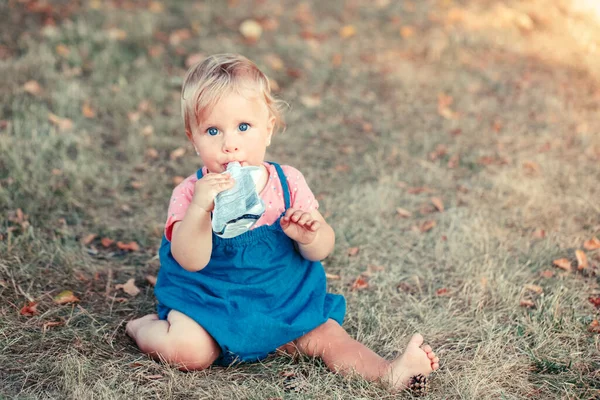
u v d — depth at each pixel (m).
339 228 3.65
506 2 7.42
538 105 5.27
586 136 4.68
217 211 2.21
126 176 4.21
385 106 5.31
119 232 3.66
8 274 3.04
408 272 3.35
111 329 2.82
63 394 2.38
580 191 4.02
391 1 7.36
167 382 2.46
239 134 2.41
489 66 6.00
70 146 4.41
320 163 4.47
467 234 3.56
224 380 2.50
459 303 3.07
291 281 2.62
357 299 3.09
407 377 2.41
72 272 3.18
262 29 6.46
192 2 6.83
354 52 6.17
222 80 2.39
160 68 5.57
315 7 7.12
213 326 2.48
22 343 2.65
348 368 2.51
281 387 2.47
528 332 2.81
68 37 5.73
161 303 2.70
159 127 4.79
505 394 2.46
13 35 5.68
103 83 5.23
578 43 6.48
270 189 2.60
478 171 4.36
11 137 4.23
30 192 3.78
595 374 2.58
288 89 5.46
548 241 3.52
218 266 2.54
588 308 3.00
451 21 6.91
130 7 6.53
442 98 5.38
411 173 4.32
